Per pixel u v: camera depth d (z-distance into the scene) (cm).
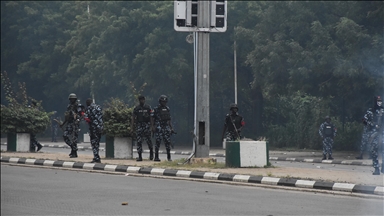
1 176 3791
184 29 4053
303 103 8481
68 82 12306
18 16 13738
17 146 5700
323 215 2242
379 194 2716
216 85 9281
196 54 4109
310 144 8100
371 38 6431
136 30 9481
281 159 5997
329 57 6625
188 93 9612
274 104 9431
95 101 11056
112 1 10106
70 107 4959
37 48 13550
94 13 11725
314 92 7112
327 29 6869
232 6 9012
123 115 4769
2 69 14225
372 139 3462
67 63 12838
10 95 6044
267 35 7700
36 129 5759
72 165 4319
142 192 2953
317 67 6762
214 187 3119
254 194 2834
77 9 13125
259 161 3816
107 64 10181
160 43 9050
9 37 13938
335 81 6919
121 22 9450
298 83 6956
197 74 4100
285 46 7250
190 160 4066
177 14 4047
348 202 2562
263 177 3206
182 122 10000
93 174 3891
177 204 2553
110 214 2334
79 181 3472
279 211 2341
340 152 7175
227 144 3819
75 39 11988
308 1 7194
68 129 4953
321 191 2872
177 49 9062
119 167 3991
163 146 9044
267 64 7219
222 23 4091
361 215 2239
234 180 3306
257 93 9181
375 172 3425
